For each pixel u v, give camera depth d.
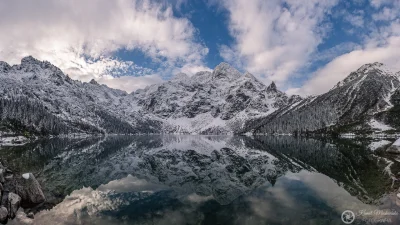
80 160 69.00
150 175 46.38
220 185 37.06
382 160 56.09
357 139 146.75
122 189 34.72
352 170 45.28
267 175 44.25
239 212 24.11
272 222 21.27
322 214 22.69
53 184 37.66
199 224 21.19
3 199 24.78
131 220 22.27
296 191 31.73
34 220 22.34
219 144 148.25
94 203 27.61
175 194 31.78
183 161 68.38
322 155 72.69
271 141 161.12
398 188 30.47
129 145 140.12
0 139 136.50
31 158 69.38
